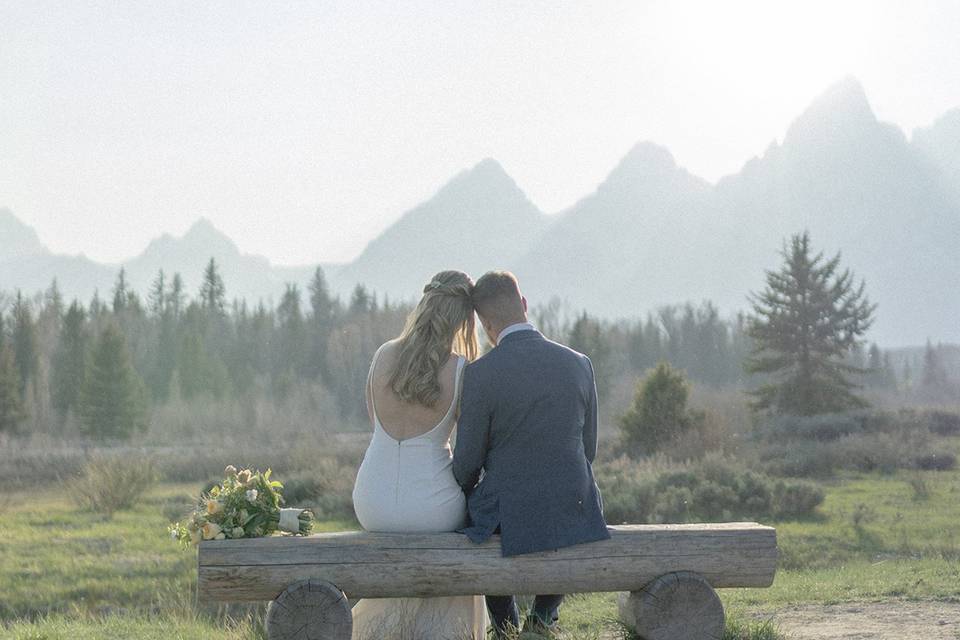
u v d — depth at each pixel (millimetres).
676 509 20438
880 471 30984
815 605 7652
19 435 62531
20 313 82000
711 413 34062
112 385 60906
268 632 4098
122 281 112562
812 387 46875
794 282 48562
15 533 19141
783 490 21312
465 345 4758
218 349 95375
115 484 23672
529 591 4266
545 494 4273
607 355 71938
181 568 14812
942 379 126000
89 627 7555
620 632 4801
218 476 32594
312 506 23219
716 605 4309
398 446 4535
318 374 92812
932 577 9602
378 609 4621
